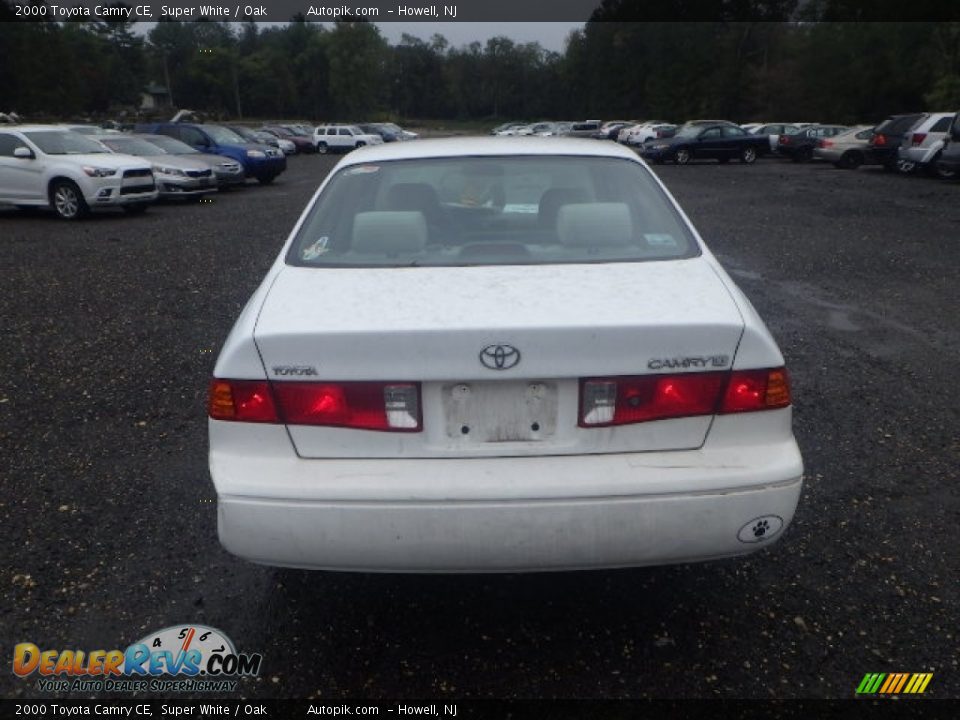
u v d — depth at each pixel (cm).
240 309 681
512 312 226
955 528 312
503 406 221
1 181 1391
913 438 396
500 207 313
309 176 2575
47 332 611
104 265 906
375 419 220
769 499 220
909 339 569
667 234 292
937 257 892
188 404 452
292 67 11100
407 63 12344
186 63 11262
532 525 213
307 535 216
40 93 7456
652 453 223
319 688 232
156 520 323
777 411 227
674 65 7144
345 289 249
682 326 217
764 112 6291
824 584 278
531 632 257
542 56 12181
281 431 223
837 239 1037
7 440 402
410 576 289
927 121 2022
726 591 277
